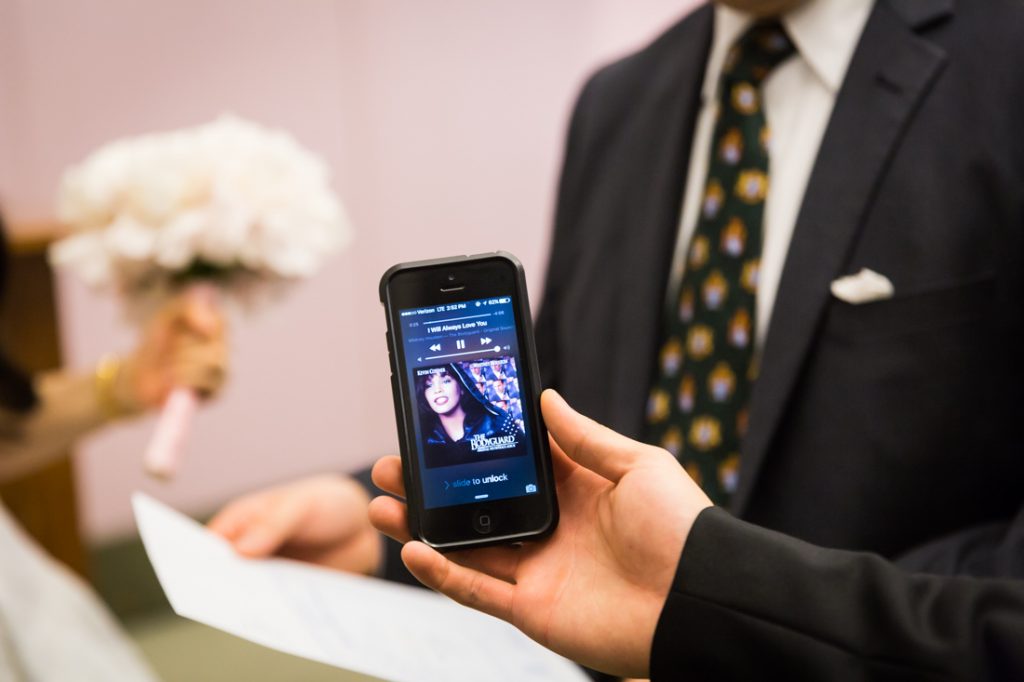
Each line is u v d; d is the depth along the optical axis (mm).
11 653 1079
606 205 1067
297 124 2342
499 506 632
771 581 545
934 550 775
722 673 547
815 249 870
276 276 1343
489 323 668
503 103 2580
